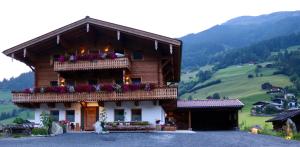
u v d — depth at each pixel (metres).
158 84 35.31
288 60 164.12
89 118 34.88
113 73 36.25
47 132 27.89
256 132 38.97
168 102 34.12
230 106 42.09
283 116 44.25
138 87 33.31
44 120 28.72
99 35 36.62
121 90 33.41
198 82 172.00
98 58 34.66
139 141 22.41
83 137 25.52
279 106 97.19
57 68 35.25
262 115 89.25
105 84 34.31
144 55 35.88
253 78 155.25
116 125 31.42
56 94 34.53
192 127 45.50
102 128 30.20
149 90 33.12
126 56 34.22
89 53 36.22
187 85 169.75
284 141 25.56
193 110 42.50
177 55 36.06
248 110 100.44
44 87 34.88
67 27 34.53
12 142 22.02
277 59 178.75
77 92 34.25
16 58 36.16
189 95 149.38
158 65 35.56
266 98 120.12
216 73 182.25
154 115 33.69
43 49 37.25
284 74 153.38
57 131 29.09
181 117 45.75
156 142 21.78
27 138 25.05
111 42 36.38
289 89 126.00
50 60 37.28
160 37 33.00
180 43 32.94
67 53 36.88
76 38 36.84
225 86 152.50
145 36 33.09
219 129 45.41
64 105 35.06
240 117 87.38
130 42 36.19
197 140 23.44
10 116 116.75
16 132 29.58
